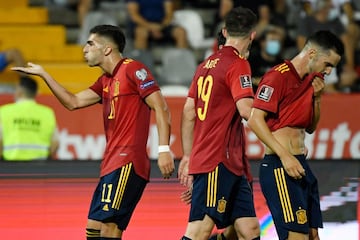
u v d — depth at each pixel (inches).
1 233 879.7
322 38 748.6
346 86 1446.9
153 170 890.1
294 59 759.7
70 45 1557.6
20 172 885.2
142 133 805.2
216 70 771.4
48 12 1595.7
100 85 842.2
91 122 1235.2
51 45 1551.4
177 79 1456.7
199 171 770.8
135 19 1526.8
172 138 1232.8
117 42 813.9
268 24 1503.4
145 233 885.2
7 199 882.8
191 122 801.6
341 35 1523.1
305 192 764.6
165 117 798.5
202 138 775.1
